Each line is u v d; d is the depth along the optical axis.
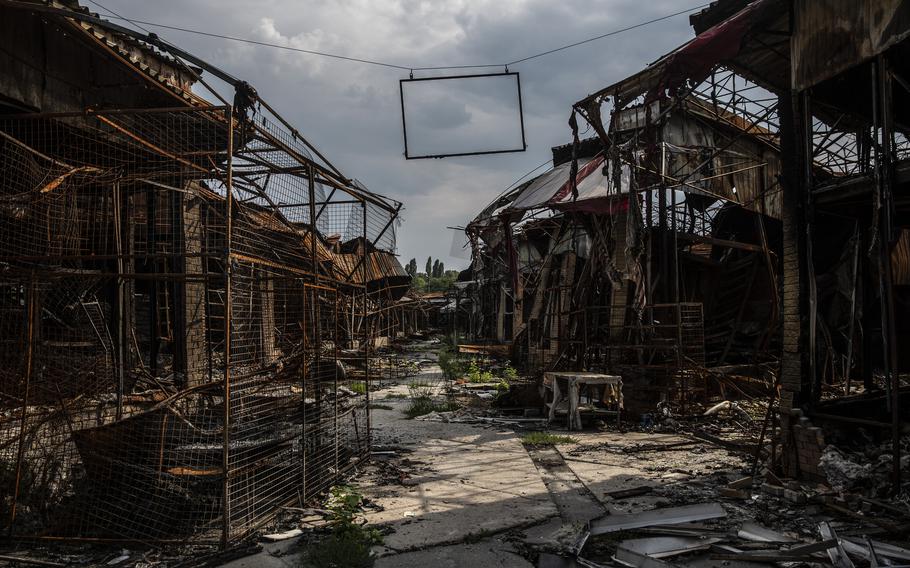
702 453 8.77
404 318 40.62
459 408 13.32
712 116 14.98
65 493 5.42
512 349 22.64
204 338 8.68
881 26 6.22
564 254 19.25
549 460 8.43
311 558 4.66
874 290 11.81
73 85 8.83
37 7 5.27
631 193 12.32
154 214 8.14
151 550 4.89
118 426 5.28
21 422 5.47
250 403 5.80
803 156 7.28
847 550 4.65
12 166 6.89
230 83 5.68
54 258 5.27
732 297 17.06
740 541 5.00
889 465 6.27
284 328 6.86
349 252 11.64
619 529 5.36
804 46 7.23
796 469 6.95
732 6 10.27
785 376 7.27
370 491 6.77
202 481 5.41
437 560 4.79
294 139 6.86
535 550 4.99
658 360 13.17
